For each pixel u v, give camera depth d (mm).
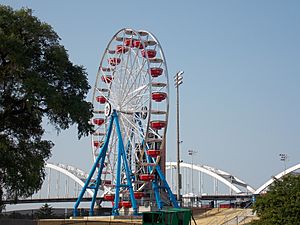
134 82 92312
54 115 44469
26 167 42094
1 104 42188
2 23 41969
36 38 43375
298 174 52500
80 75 45875
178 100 80125
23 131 44469
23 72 41469
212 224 82438
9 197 42344
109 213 98062
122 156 92562
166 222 48219
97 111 99062
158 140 90625
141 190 96000
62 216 87188
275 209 46125
